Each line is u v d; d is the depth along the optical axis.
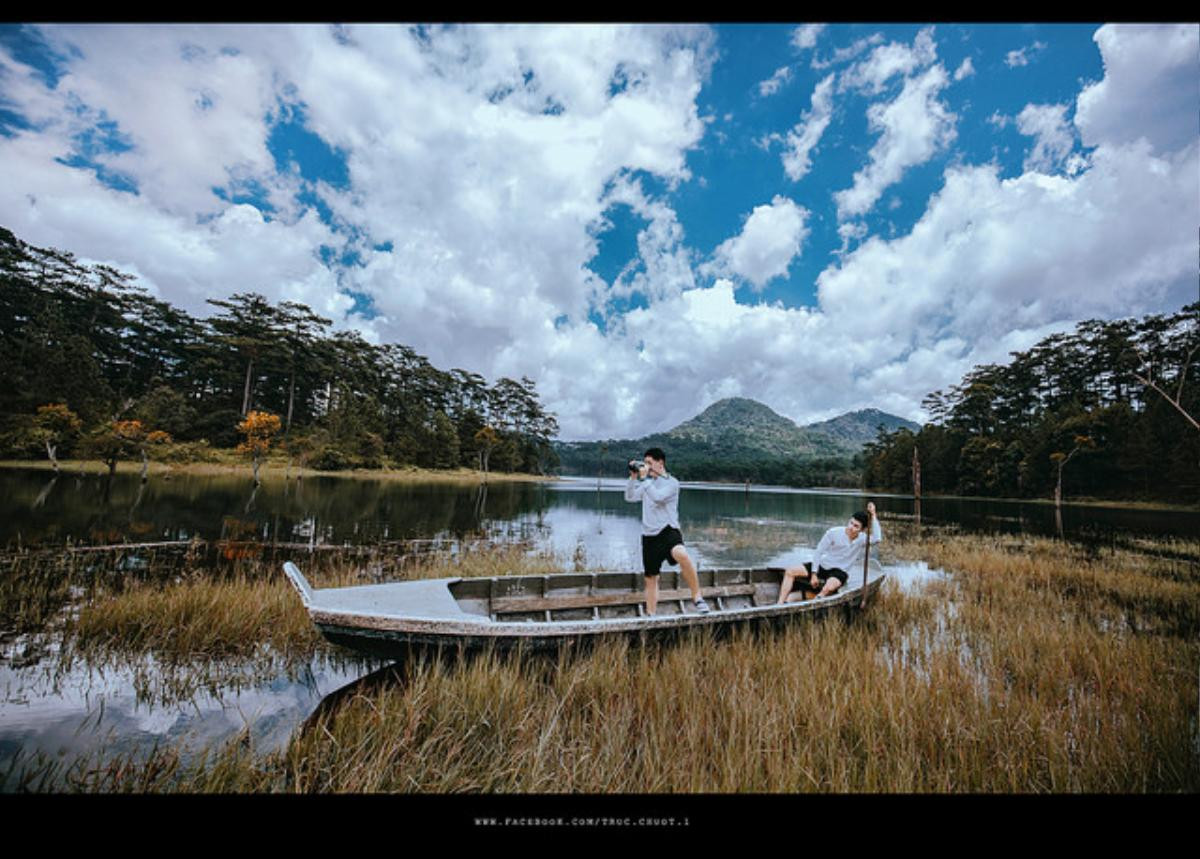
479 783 3.21
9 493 18.53
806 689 4.33
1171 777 3.40
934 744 3.66
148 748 3.63
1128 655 5.51
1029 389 70.44
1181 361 41.66
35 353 40.16
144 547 10.70
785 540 17.69
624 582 6.91
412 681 4.23
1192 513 35.50
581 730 3.82
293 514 18.25
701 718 3.96
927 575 11.24
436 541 13.75
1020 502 50.12
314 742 3.51
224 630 5.64
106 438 32.31
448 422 73.06
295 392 69.62
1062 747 3.69
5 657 4.94
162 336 63.69
